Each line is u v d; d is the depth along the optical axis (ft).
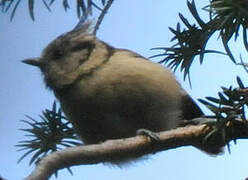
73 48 20.34
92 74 19.35
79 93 19.26
